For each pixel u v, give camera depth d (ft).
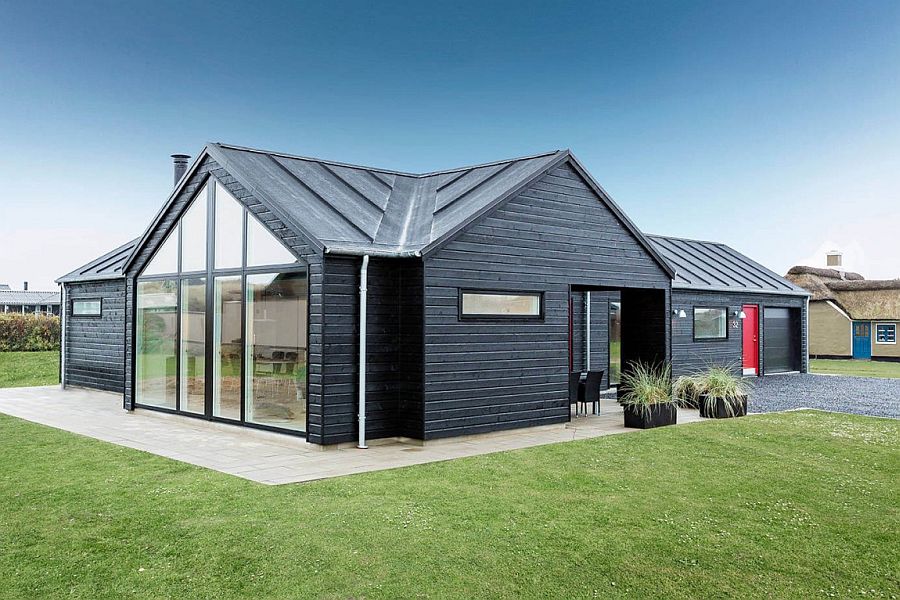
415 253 30.89
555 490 23.50
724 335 63.67
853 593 15.52
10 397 52.24
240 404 35.04
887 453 30.04
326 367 30.25
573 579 16.07
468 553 17.44
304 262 31.12
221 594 15.02
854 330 100.99
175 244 40.32
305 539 18.20
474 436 33.24
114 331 53.06
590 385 41.88
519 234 35.32
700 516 20.80
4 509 20.95
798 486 24.45
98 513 20.47
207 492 22.80
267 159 38.27
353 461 28.04
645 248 42.42
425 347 31.22
